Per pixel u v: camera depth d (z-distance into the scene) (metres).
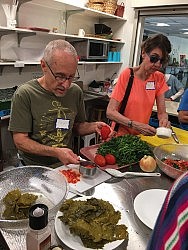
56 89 1.25
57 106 1.40
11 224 0.73
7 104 2.38
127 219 0.81
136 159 1.26
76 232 0.70
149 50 1.62
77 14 3.38
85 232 0.69
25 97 1.31
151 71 1.71
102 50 3.48
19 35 2.72
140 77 1.77
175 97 3.49
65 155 1.14
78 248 0.67
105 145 1.33
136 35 3.66
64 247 0.69
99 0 3.18
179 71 3.79
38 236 0.60
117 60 3.84
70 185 1.02
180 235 0.38
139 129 1.62
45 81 1.33
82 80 3.82
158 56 1.61
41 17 2.95
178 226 0.38
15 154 2.62
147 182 1.09
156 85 1.88
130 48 3.77
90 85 3.87
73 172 1.12
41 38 3.01
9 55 2.64
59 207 0.81
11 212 0.78
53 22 3.13
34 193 0.93
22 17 2.72
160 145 1.34
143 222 0.79
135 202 0.90
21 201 0.81
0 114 2.34
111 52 3.69
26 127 1.33
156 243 0.40
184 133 1.69
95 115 3.67
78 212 0.76
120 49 3.90
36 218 0.59
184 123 2.02
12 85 2.85
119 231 0.72
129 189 1.02
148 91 1.81
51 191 0.95
